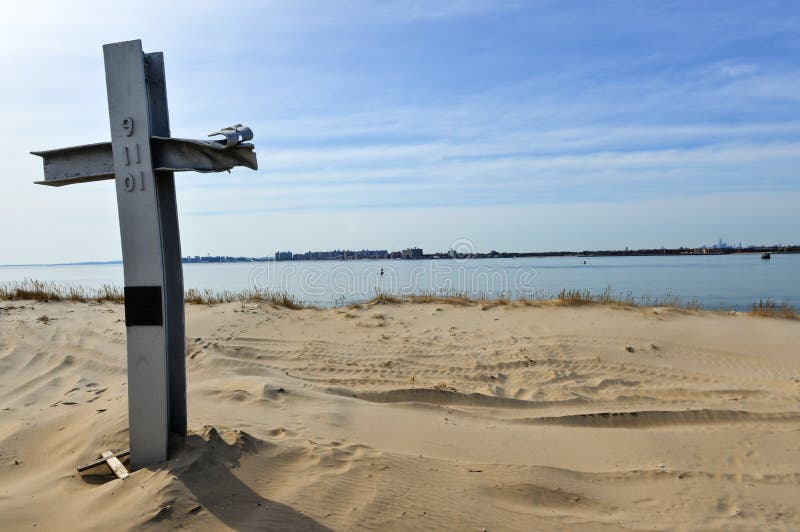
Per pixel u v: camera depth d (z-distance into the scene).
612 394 7.58
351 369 8.83
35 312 12.22
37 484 4.05
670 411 6.59
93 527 3.28
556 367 8.84
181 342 4.37
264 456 4.35
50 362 8.84
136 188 3.99
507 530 3.76
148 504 3.45
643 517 4.10
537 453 5.36
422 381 8.15
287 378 8.00
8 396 7.14
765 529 3.94
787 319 12.06
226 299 14.88
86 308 12.94
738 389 7.62
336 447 4.76
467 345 10.32
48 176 4.22
